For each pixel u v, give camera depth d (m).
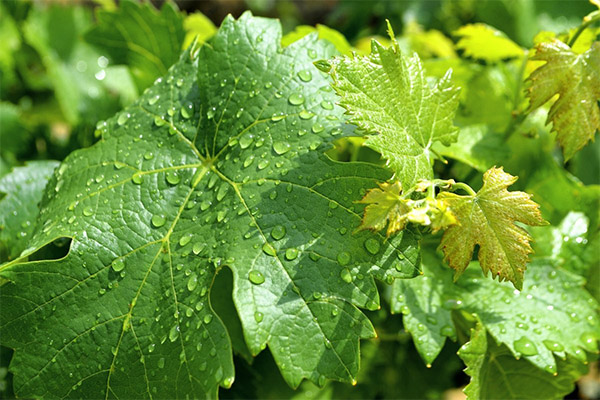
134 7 0.43
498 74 0.43
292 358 0.31
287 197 0.33
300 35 0.41
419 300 0.36
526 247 0.32
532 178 0.42
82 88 0.61
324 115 0.34
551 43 0.35
